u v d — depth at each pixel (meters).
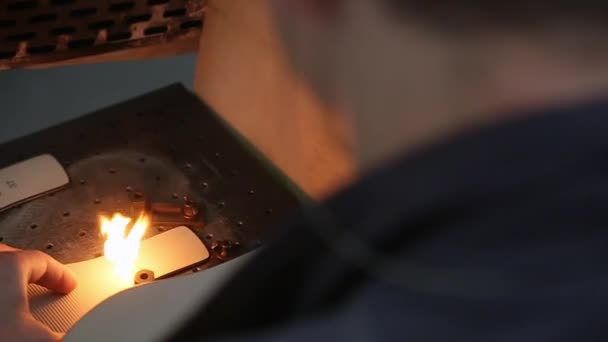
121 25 1.03
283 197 1.04
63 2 0.97
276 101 1.02
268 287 0.38
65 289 0.91
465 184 0.32
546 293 0.31
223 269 0.89
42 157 1.06
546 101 0.32
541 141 0.31
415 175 0.32
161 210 1.01
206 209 1.02
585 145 0.31
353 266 0.34
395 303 0.33
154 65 1.47
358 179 0.35
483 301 0.32
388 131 0.35
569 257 0.31
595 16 0.31
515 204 0.32
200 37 1.12
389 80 0.34
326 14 0.34
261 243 0.99
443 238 0.33
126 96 1.45
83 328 0.83
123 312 0.84
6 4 0.94
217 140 1.11
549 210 0.31
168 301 0.84
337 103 0.38
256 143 1.09
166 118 1.14
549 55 0.32
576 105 0.31
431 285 0.32
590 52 0.31
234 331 0.39
